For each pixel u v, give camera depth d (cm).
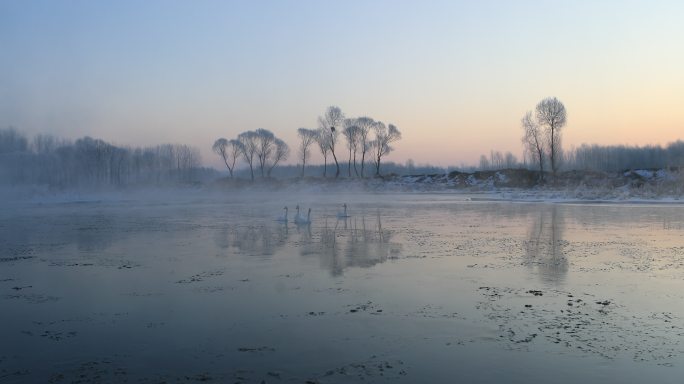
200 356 798
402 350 812
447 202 5134
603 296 1129
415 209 4041
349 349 820
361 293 1188
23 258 1745
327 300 1128
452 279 1325
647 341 836
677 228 2445
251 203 5438
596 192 5316
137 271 1488
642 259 1591
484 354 788
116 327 955
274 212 3900
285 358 784
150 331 928
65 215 3769
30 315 1042
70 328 953
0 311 1073
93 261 1667
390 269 1470
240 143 9581
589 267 1465
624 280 1291
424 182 8944
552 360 759
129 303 1126
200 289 1247
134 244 2064
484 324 938
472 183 8394
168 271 1481
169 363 771
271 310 1052
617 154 10281
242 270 1482
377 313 1021
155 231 2545
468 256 1677
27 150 9638
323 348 826
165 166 10456
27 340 887
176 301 1137
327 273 1424
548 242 1988
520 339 854
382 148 9456
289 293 1195
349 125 9388
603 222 2772
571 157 10662
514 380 691
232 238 2223
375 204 4847
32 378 721
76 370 748
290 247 1930
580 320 952
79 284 1323
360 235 2278
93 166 8975
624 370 720
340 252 1792
